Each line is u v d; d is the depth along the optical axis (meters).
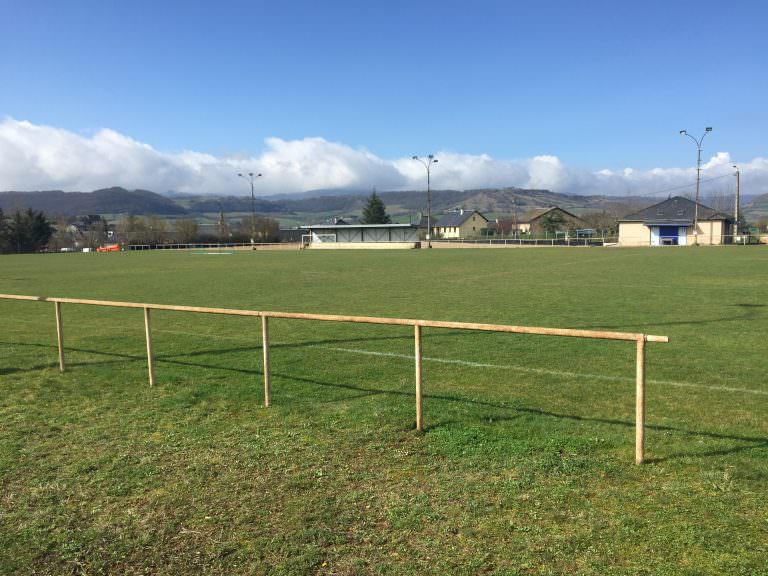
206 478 4.82
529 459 4.96
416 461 5.03
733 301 15.48
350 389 7.34
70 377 8.31
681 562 3.43
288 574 3.44
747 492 4.27
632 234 76.50
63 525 4.13
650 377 7.65
